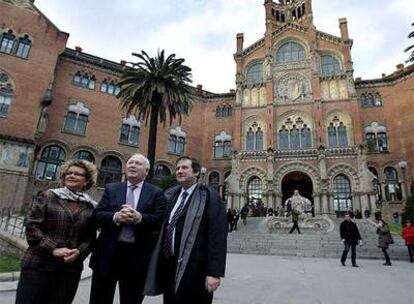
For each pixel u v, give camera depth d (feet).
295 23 148.97
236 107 141.28
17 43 113.60
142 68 85.81
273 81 142.41
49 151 116.37
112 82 136.56
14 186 98.07
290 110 134.41
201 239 12.83
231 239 70.54
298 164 123.03
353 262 44.16
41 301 12.44
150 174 76.18
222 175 142.20
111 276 13.65
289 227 79.87
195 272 12.23
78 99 127.03
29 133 106.52
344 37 139.54
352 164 116.67
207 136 151.02
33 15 118.93
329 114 129.59
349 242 45.14
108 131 129.59
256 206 114.01
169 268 12.92
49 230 13.20
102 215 13.82
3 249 41.04
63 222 13.30
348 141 123.13
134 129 136.15
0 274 25.84
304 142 128.26
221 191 139.23
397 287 28.60
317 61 138.51
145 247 14.17
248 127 138.51
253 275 34.71
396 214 115.44
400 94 129.90
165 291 12.75
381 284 30.07
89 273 32.12
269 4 159.94
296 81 139.23
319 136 124.06
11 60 110.52
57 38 121.70
